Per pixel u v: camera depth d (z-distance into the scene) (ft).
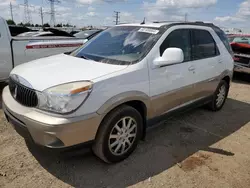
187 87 12.27
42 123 7.57
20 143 10.82
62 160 9.75
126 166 9.63
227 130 13.67
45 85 8.02
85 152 8.64
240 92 22.38
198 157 10.62
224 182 9.05
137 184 8.66
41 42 18.85
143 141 11.69
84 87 7.89
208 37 14.15
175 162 10.12
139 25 12.35
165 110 11.42
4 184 8.25
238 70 25.48
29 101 8.26
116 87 8.74
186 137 12.48
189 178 9.15
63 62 10.23
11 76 9.91
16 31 34.09
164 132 12.89
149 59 10.09
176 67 11.35
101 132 8.74
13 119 8.59
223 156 10.84
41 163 9.50
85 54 11.44
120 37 11.85
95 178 8.84
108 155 9.21
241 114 16.38
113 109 8.95
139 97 9.61
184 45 12.16
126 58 10.14
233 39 30.12
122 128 9.42
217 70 14.69
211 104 15.89
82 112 7.89
